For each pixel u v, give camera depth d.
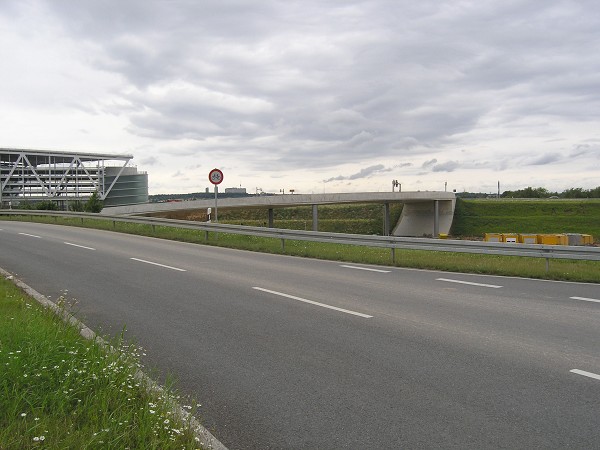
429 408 4.38
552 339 6.48
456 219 78.62
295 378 5.16
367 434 3.92
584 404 4.43
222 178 22.36
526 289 10.27
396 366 5.48
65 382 4.27
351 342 6.40
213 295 9.55
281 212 84.12
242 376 5.23
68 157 120.56
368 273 12.62
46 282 10.87
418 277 11.95
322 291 10.00
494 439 3.80
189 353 6.02
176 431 3.58
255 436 3.93
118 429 3.61
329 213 86.44
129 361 5.08
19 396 3.90
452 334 6.74
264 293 9.77
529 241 43.34
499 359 5.68
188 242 21.47
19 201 108.94
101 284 10.71
